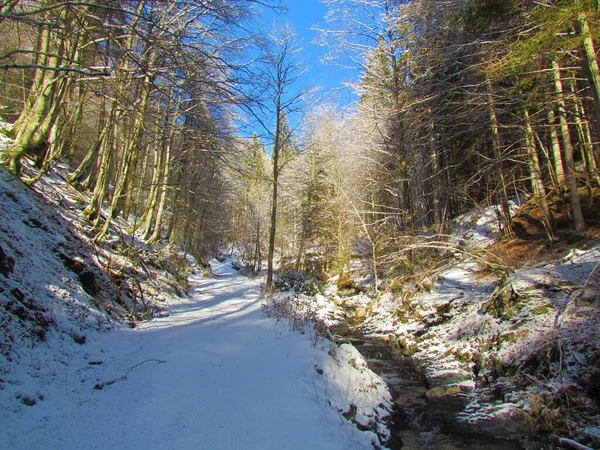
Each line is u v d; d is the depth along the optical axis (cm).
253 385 501
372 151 1542
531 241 1311
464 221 1883
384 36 1330
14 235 679
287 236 3809
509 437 519
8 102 1445
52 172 1250
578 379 558
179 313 1018
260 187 4462
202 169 2061
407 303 1229
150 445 342
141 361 568
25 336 524
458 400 649
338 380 590
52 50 821
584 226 1150
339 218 2214
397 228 1527
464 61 1017
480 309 941
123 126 1173
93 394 448
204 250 3384
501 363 702
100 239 1027
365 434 472
